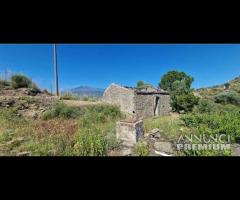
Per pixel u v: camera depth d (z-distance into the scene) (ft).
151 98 55.36
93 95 60.44
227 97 69.97
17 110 34.50
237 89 98.53
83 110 39.81
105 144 19.81
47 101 40.78
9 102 34.81
